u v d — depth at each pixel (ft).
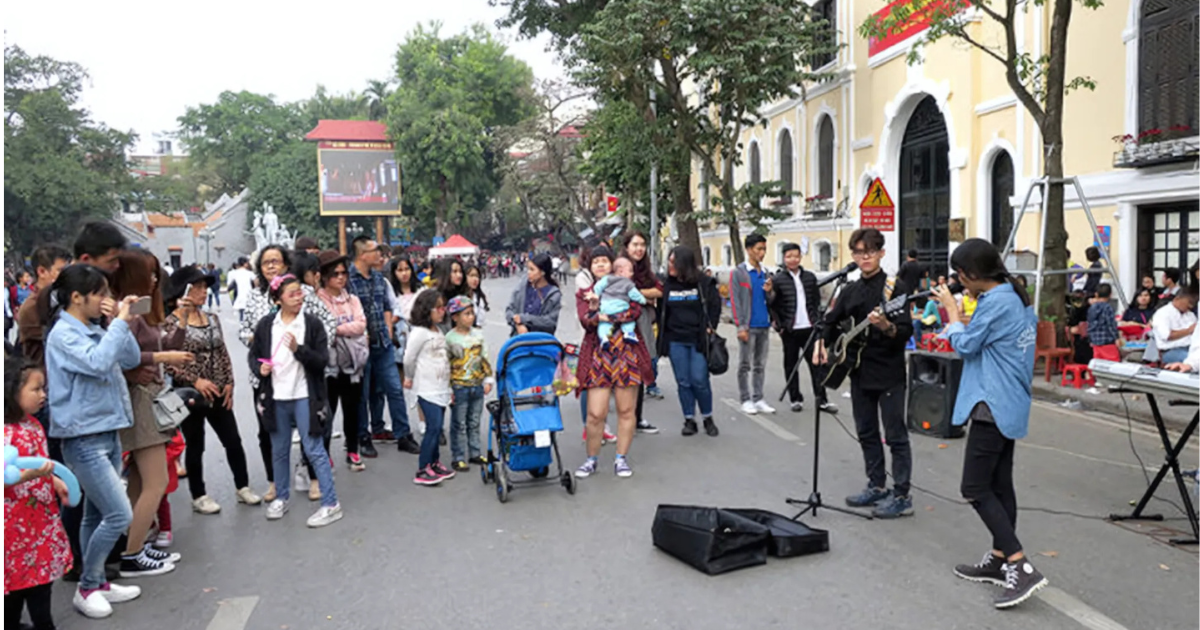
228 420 21.03
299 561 17.39
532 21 78.69
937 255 58.34
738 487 21.68
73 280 14.35
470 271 30.35
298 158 220.43
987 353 14.82
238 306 46.09
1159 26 38.70
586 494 21.45
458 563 17.02
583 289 24.57
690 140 63.87
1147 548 17.06
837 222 68.59
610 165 86.33
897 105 60.29
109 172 171.94
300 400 19.77
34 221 157.28
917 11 39.29
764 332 30.81
